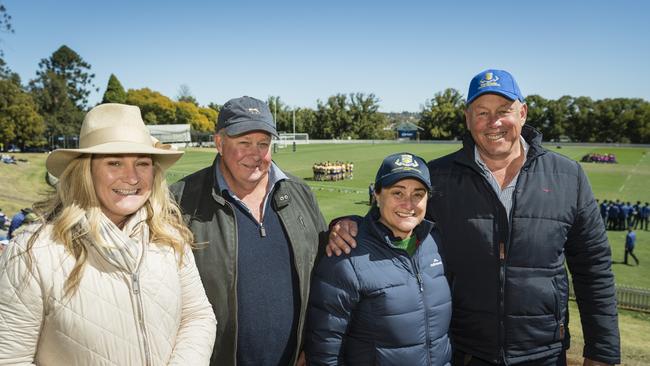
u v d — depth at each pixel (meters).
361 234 2.82
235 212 2.89
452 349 3.15
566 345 3.16
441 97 113.81
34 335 1.98
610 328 3.14
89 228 2.05
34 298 1.94
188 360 2.26
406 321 2.69
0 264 1.97
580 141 106.81
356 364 2.80
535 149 3.05
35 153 64.25
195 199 2.95
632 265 17.42
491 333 3.07
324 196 31.78
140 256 2.21
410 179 2.70
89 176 2.16
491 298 3.06
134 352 2.09
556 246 3.03
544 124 108.81
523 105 3.20
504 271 3.03
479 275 3.09
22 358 1.96
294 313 2.95
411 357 2.71
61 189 2.15
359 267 2.71
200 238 2.81
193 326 2.41
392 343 2.70
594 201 3.16
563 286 3.10
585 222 3.12
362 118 116.00
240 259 2.83
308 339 2.87
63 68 112.88
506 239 3.03
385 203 2.76
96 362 2.01
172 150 2.42
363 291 2.70
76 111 94.06
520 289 3.01
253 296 2.83
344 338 2.79
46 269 1.96
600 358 3.15
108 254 2.04
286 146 88.75
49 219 2.13
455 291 3.19
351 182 39.38
